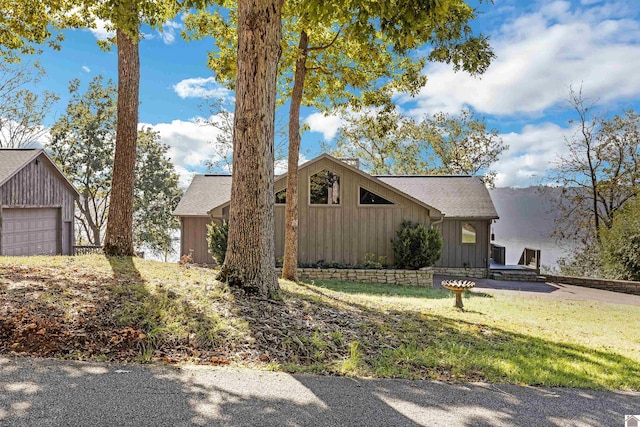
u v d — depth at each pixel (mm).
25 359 3672
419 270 14648
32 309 4570
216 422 2826
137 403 3021
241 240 6516
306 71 12648
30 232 17281
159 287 5988
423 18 5758
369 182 16109
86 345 4059
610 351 6152
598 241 19984
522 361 5000
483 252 17938
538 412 3387
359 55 12078
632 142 20297
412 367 4445
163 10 8406
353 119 31406
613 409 3547
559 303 11414
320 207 16125
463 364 4617
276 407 3145
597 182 21172
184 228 17562
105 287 5695
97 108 26578
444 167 31406
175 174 29750
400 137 31562
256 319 5250
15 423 2623
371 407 3270
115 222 9633
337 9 6262
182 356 4121
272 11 6488
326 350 4707
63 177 18906
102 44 10758
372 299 9594
